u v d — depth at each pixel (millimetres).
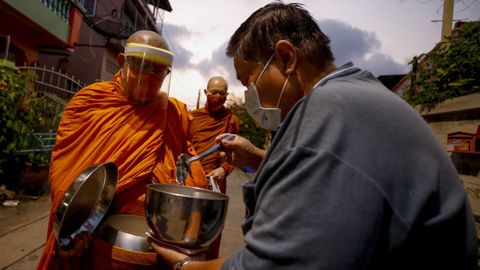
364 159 601
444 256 675
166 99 1709
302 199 589
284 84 885
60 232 1242
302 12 921
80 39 13758
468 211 692
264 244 611
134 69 1533
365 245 559
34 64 8438
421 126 686
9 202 4000
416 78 4141
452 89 3242
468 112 3051
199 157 1587
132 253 1205
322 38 906
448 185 655
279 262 583
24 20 6711
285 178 630
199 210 1046
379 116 651
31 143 4754
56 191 1537
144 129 1615
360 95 681
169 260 1065
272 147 733
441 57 3611
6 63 4332
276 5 942
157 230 1062
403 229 599
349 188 577
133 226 1365
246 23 966
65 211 1222
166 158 1675
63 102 6125
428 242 651
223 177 2904
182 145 1852
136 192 1538
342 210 564
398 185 606
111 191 1440
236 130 3576
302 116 683
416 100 3904
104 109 1623
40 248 2893
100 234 1304
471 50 3162
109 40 13836
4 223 3381
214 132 3346
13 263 2576
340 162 595
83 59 13773
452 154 3273
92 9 13758
